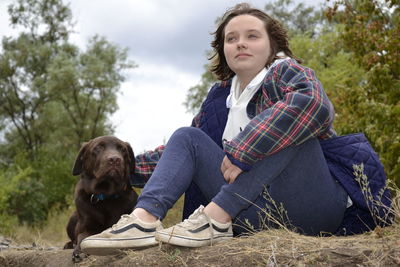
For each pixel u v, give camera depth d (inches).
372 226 121.3
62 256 147.7
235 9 134.8
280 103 109.3
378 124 295.1
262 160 109.1
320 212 115.0
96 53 1175.6
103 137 162.6
